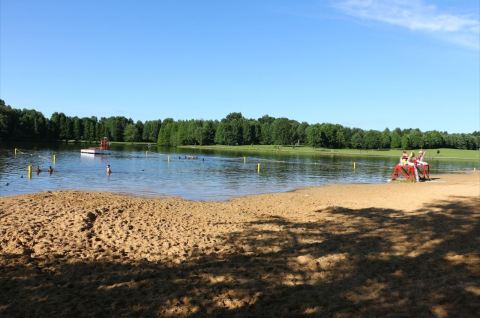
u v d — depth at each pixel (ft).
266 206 71.61
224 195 93.91
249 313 25.30
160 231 47.26
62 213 52.95
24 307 25.79
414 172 137.49
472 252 36.94
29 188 98.37
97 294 28.14
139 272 32.83
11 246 38.17
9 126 418.31
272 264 35.29
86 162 188.55
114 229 46.85
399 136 510.58
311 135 503.20
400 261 35.24
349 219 56.85
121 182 115.96
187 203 72.95
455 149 518.78
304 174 160.56
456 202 70.38
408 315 24.48
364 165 231.50
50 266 33.68
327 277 31.83
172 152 343.05
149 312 25.46
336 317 24.59
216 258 37.19
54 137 513.45
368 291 28.55
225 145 540.93
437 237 43.42
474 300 26.05
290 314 25.09
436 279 30.22
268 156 318.65
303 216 60.08
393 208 66.13
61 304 26.32
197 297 27.84
